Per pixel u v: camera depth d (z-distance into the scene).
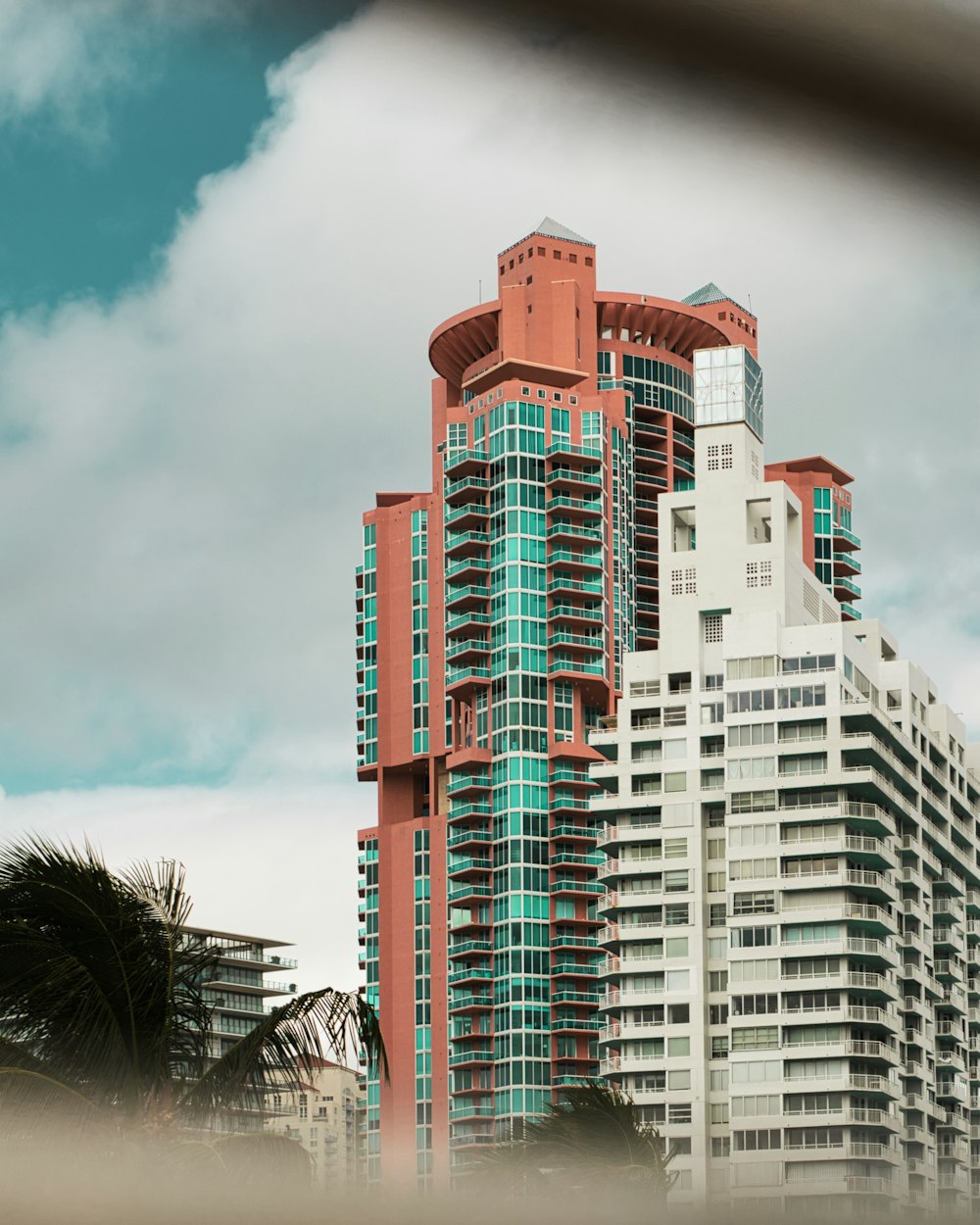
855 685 163.12
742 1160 149.88
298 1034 27.47
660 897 159.88
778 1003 152.62
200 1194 8.84
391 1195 9.27
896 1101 154.25
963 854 182.25
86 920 26.81
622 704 167.38
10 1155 9.99
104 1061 26.03
